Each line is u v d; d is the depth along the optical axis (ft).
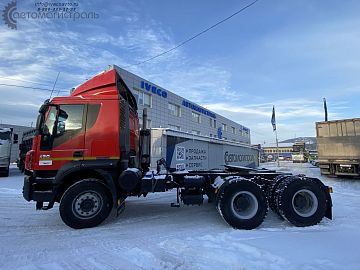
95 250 16.10
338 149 58.80
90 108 21.91
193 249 15.67
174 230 20.25
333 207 28.60
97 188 20.98
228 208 20.86
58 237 18.67
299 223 21.34
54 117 21.57
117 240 17.89
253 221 20.70
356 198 34.83
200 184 23.34
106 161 21.36
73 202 20.62
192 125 126.00
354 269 13.03
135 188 22.61
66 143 21.30
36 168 20.89
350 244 16.61
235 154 91.97
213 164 75.20
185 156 61.82
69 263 14.26
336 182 53.31
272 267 13.29
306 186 21.95
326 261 13.88
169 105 108.88
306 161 223.51
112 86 22.81
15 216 24.85
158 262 14.14
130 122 25.45
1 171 64.44
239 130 195.62
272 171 27.12
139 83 89.20
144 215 24.98
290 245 16.38
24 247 16.74
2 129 64.95
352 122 57.21
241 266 13.43
